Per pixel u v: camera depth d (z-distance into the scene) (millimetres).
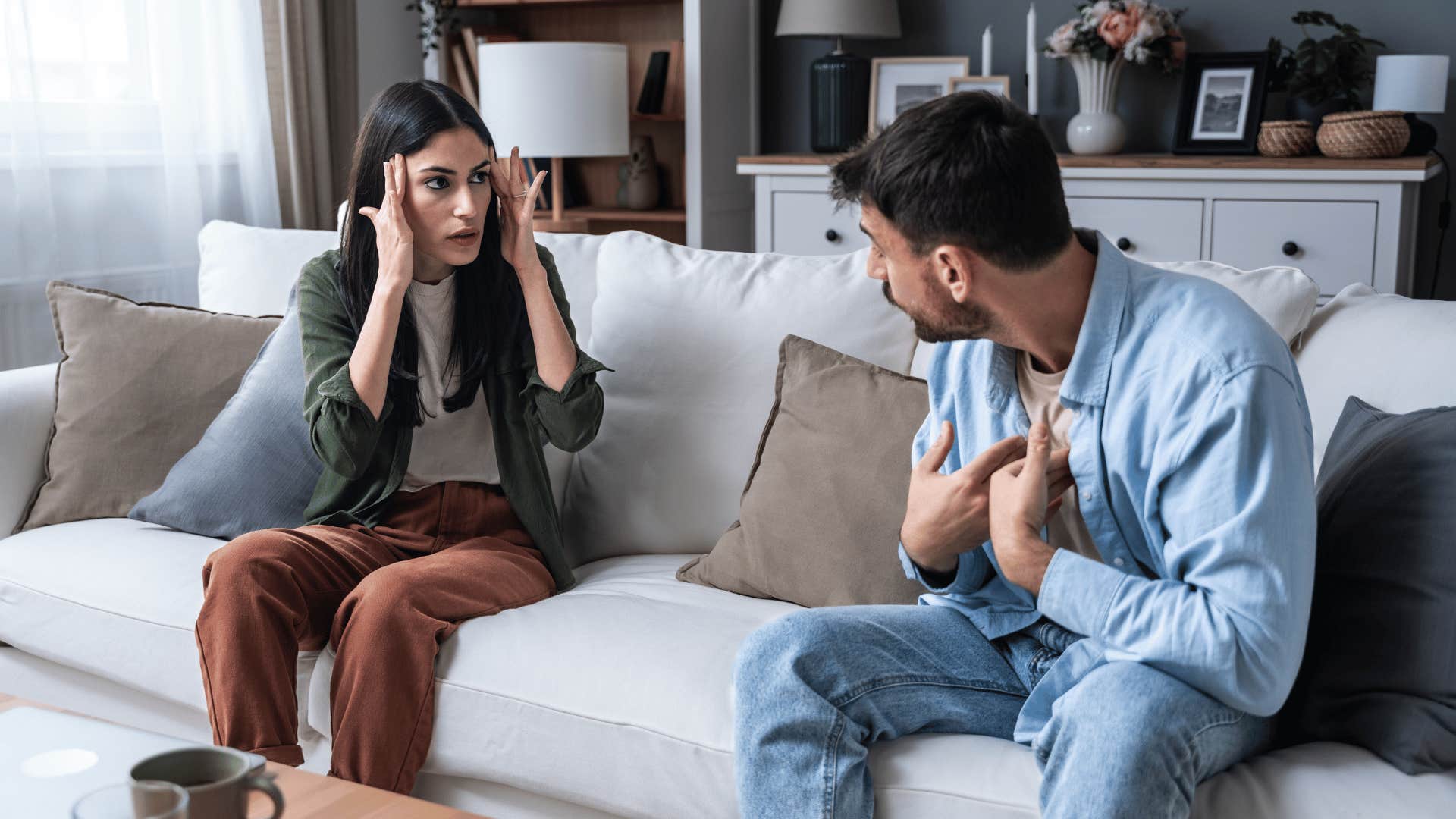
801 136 4387
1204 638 1054
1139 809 1048
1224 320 1124
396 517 1809
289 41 3709
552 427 1805
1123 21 3537
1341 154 3268
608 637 1498
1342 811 1087
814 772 1204
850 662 1274
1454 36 3568
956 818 1197
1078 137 3719
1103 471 1188
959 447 1368
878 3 3854
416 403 1803
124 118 3316
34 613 1809
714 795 1331
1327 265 3271
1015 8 4004
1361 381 1511
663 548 1957
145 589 1729
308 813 1051
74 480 2016
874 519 1643
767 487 1743
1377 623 1185
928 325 1220
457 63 4293
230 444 1933
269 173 3709
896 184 1142
